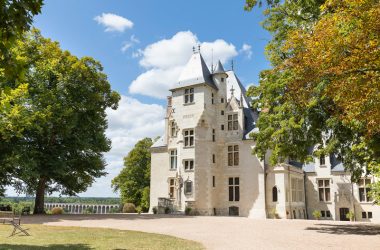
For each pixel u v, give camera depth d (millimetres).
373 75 10727
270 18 22953
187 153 41406
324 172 45188
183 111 43344
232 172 42031
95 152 39719
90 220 25609
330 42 11297
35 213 35719
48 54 34344
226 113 43656
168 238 15320
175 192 41656
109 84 39344
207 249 12383
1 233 16703
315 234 17641
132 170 61406
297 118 21094
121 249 12070
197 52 45781
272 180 39906
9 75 5840
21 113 27672
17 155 30281
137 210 48531
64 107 33344
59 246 12586
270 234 17578
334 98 13625
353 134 20047
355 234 17688
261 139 23625
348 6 11352
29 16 5527
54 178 38250
